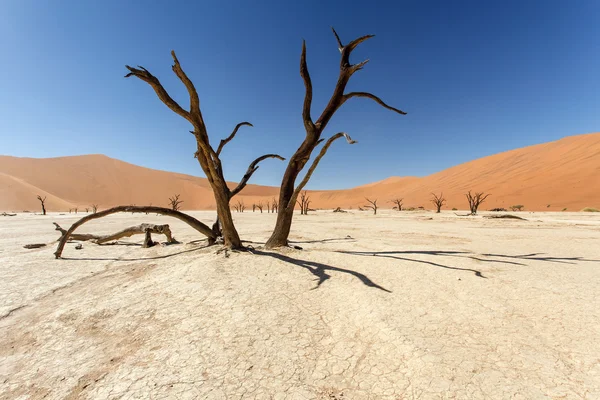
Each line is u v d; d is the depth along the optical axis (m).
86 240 10.85
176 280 5.46
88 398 2.55
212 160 7.06
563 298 4.36
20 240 12.91
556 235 13.30
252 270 5.88
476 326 3.52
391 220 28.72
